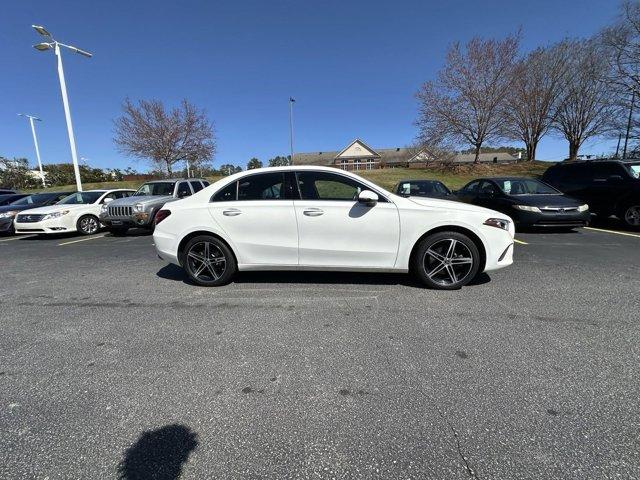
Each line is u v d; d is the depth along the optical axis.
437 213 4.21
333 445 1.92
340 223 4.28
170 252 4.75
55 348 3.09
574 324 3.34
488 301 3.96
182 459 1.85
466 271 4.32
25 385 2.54
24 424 2.14
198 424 2.11
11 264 6.68
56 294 4.62
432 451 1.87
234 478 1.73
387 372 2.61
